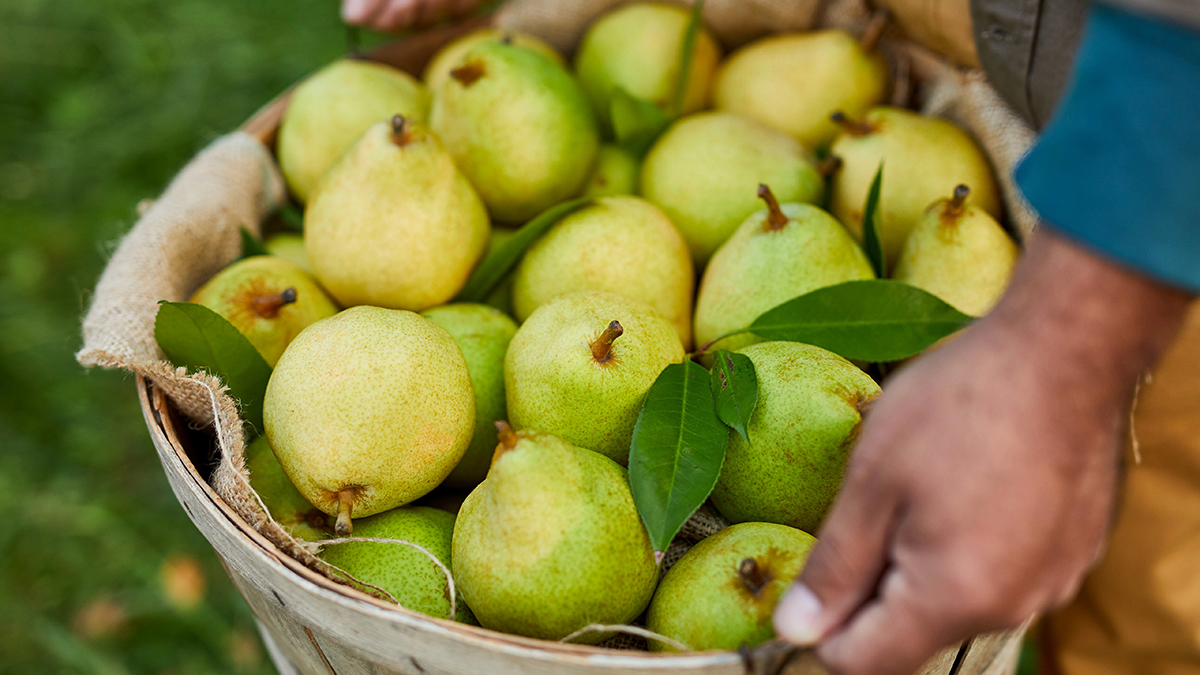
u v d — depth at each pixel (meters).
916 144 0.72
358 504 0.62
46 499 0.98
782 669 0.55
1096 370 0.50
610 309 0.64
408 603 0.62
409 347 0.62
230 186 0.73
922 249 0.69
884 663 0.52
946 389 0.51
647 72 0.79
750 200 0.72
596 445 0.63
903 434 0.51
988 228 0.68
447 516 0.65
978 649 0.60
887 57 0.78
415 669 0.57
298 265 0.74
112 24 1.36
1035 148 0.51
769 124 0.77
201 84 1.29
